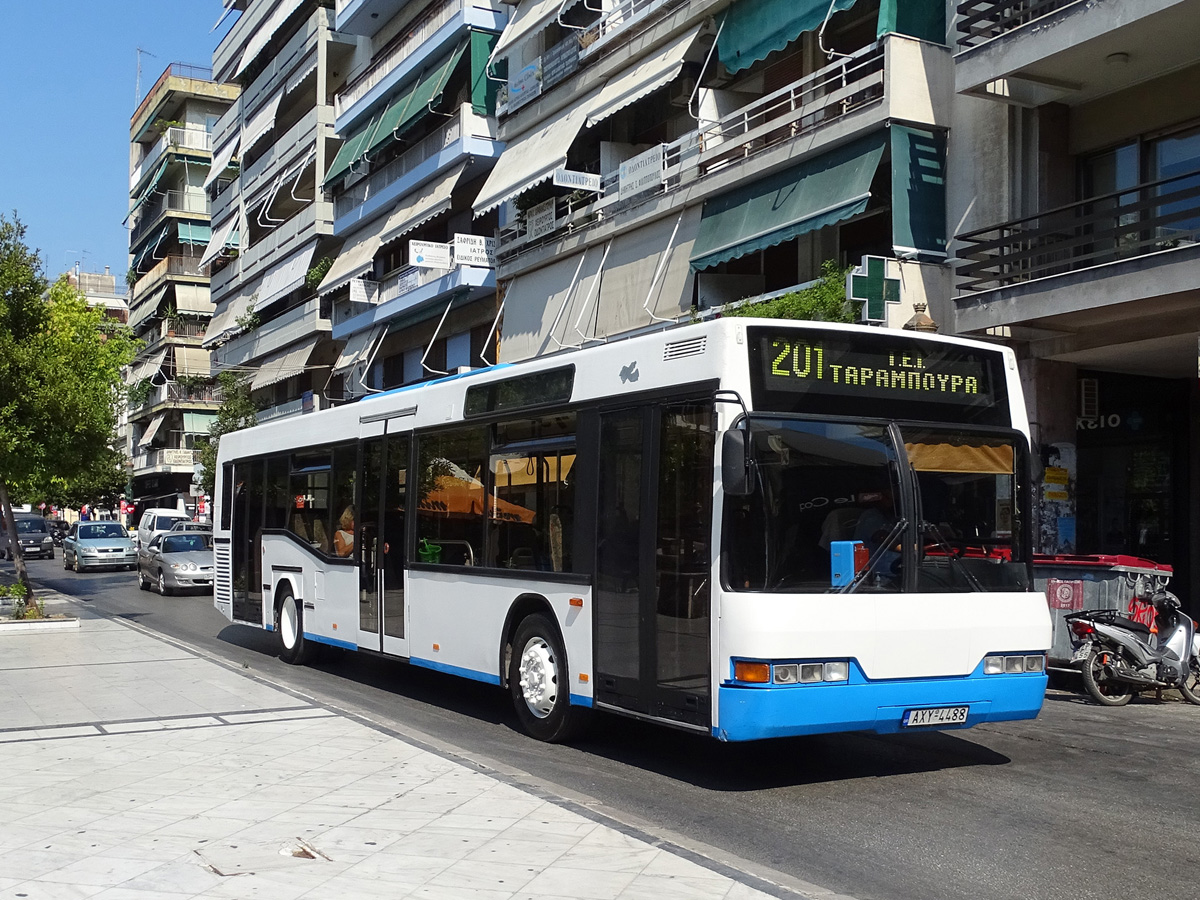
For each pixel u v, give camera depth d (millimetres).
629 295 23703
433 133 32031
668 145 22312
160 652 14523
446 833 6152
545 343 27125
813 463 7625
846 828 6852
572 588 9164
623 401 8688
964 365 8367
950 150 17391
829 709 7391
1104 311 14258
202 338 70875
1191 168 14891
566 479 9352
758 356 7660
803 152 18609
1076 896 5602
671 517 8055
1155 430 17906
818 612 7398
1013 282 16078
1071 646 12773
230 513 17219
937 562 7910
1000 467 8328
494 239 30141
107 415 23109
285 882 5316
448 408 11281
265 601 15703
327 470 13922
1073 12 14211
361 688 12977
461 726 10469
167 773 7656
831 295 16297
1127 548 17500
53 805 6805
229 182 56938
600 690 8781
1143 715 11125
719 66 22234
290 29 47188
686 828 6863
